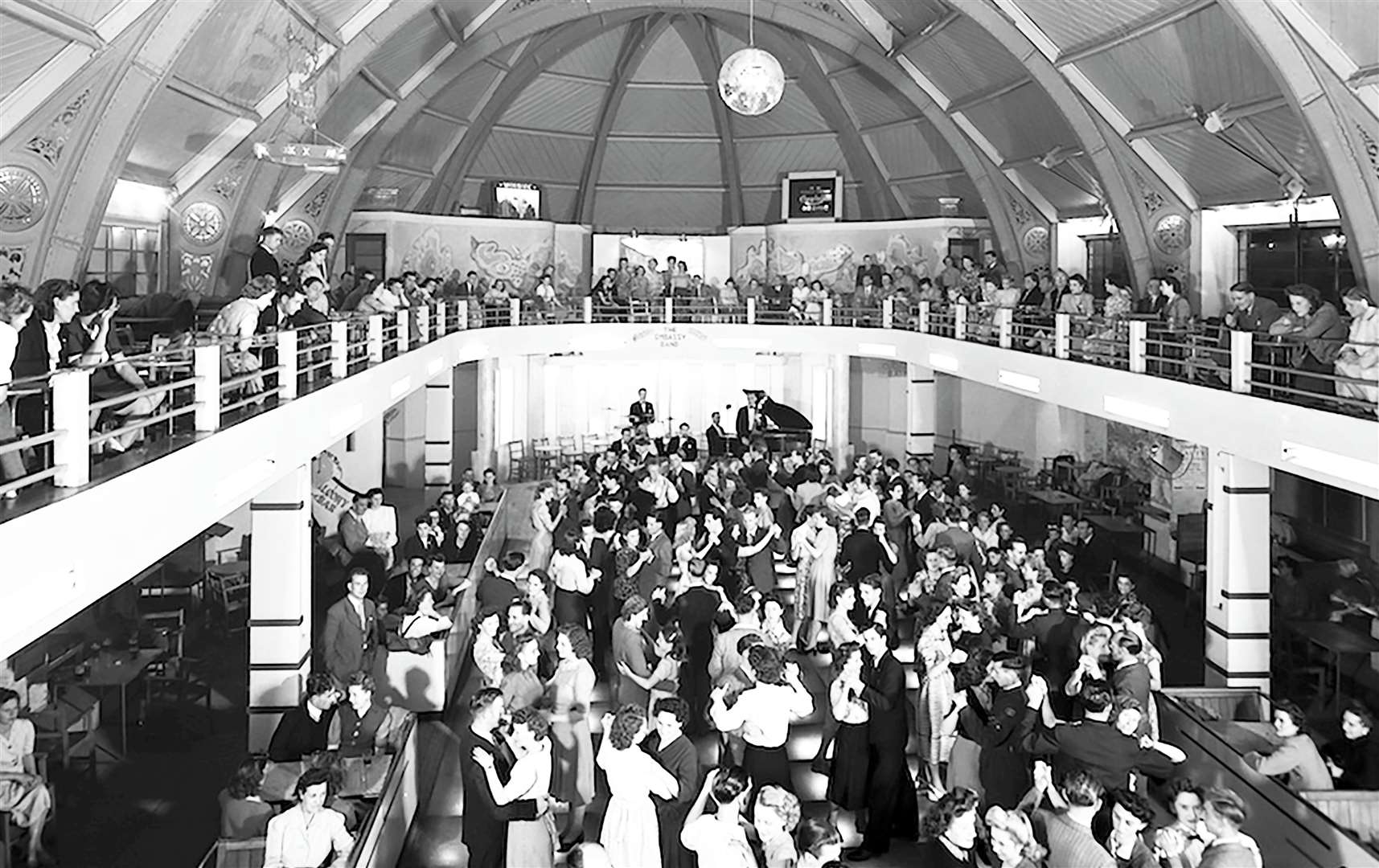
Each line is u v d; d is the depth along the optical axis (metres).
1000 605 13.16
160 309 14.91
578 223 33.62
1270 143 16.58
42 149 13.37
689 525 15.12
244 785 8.53
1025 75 21.00
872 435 32.38
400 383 17.17
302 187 23.00
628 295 29.06
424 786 11.47
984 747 9.38
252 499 11.90
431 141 28.56
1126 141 19.61
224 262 19.61
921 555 16.06
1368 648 13.36
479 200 32.72
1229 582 13.55
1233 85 16.08
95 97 13.41
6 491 5.93
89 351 8.80
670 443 23.56
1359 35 12.74
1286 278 18.83
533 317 27.64
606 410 31.39
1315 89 13.51
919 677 11.09
